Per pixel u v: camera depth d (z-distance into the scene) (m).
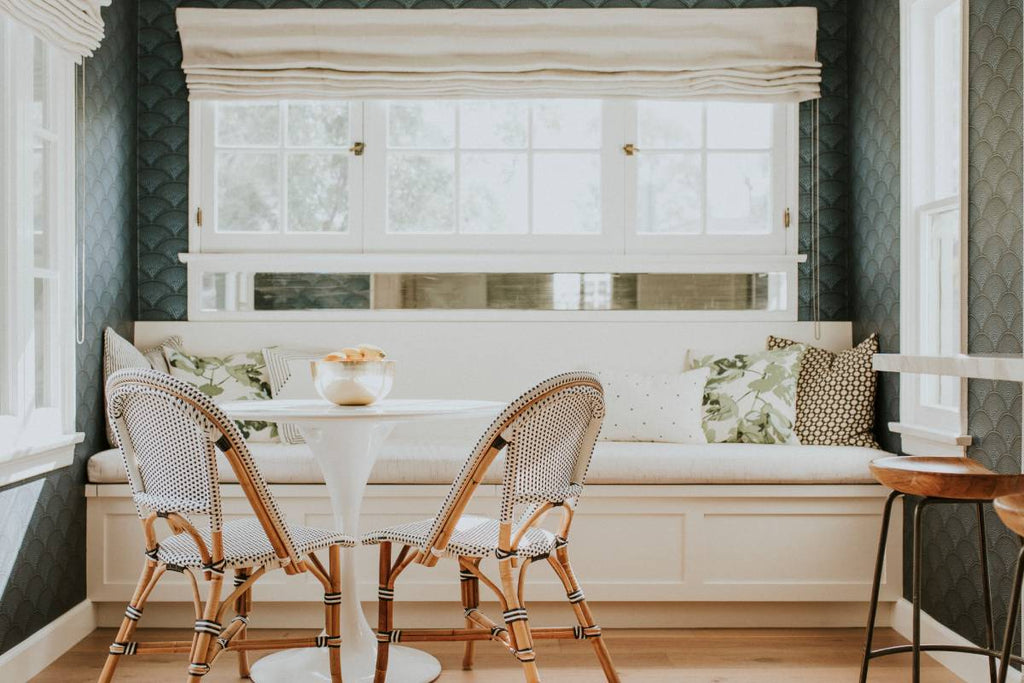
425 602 3.49
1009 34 2.73
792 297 4.26
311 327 4.15
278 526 2.35
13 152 2.96
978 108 2.92
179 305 4.21
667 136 4.30
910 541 3.42
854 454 3.51
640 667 3.05
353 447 2.80
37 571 3.06
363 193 4.25
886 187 3.78
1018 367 1.89
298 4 4.23
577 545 3.46
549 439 2.40
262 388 3.92
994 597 2.86
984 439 2.91
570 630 2.59
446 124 4.28
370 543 2.68
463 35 4.15
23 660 2.92
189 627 3.50
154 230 4.21
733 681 2.93
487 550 2.45
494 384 4.14
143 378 2.21
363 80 4.16
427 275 4.23
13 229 2.97
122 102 3.98
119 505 3.45
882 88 3.82
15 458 2.83
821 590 3.46
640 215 4.29
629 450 3.52
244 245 4.25
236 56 4.15
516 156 4.29
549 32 4.15
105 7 3.77
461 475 2.39
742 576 3.46
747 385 3.91
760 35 4.17
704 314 4.25
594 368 4.15
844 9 4.25
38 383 3.26
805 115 4.26
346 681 2.75
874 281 3.91
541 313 4.23
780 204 4.27
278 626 3.50
